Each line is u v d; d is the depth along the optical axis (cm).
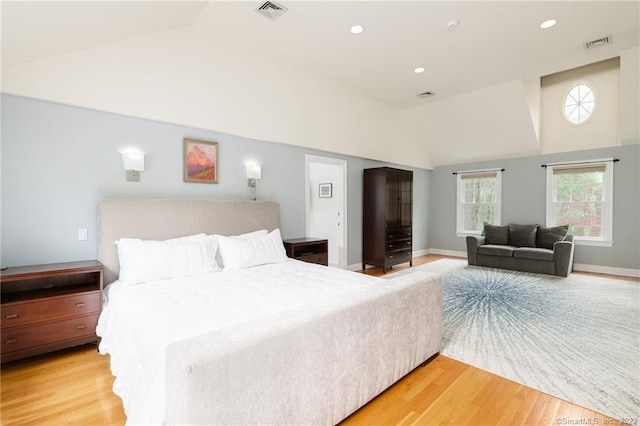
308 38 327
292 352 142
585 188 558
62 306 236
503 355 246
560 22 312
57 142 266
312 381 151
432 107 566
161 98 313
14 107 246
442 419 172
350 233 559
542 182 602
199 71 327
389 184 555
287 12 283
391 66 399
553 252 511
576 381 208
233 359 120
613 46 366
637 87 425
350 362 170
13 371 219
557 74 577
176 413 112
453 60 388
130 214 289
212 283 247
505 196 650
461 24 309
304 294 217
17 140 248
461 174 718
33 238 256
